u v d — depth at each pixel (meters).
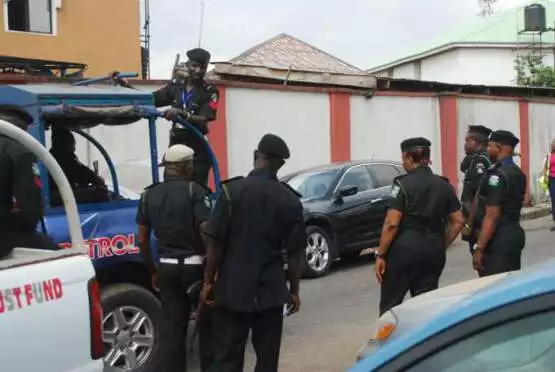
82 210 5.20
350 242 10.07
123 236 5.33
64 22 15.53
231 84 12.57
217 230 4.27
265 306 4.26
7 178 3.77
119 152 7.95
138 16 16.62
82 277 3.46
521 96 19.77
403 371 1.94
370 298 8.25
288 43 19.97
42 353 3.19
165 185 5.01
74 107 5.02
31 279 3.21
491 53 34.84
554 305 1.83
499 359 1.86
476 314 1.92
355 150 14.75
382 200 10.47
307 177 10.41
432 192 5.21
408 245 5.20
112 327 5.22
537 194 19.27
